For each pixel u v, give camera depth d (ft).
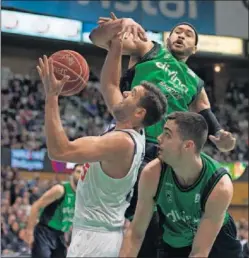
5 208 36.91
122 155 9.99
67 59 11.24
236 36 55.77
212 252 12.32
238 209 54.95
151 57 13.00
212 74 71.00
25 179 47.39
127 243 10.47
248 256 14.43
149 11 52.47
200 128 9.86
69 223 22.03
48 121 9.51
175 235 11.35
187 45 13.42
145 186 10.36
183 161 9.95
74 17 49.98
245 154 62.23
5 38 55.31
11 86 59.11
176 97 12.77
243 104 70.28
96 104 61.93
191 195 10.28
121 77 13.28
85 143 9.70
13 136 52.34
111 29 12.53
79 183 10.71
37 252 21.86
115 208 10.48
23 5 47.91
